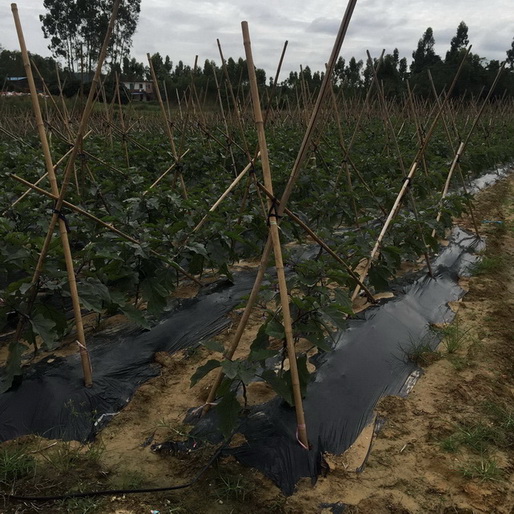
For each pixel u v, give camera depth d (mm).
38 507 2871
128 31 39219
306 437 3312
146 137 15172
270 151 11273
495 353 4754
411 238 6348
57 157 9594
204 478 3113
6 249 4145
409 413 3855
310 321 3646
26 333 4066
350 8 2934
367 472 3262
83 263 4324
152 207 6270
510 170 17641
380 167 10648
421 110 21109
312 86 27266
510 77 40719
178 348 4668
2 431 3449
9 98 26922
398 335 4879
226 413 3199
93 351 4398
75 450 3328
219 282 6035
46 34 37156
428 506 2994
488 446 3500
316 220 7691
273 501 2959
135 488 3027
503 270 7293
